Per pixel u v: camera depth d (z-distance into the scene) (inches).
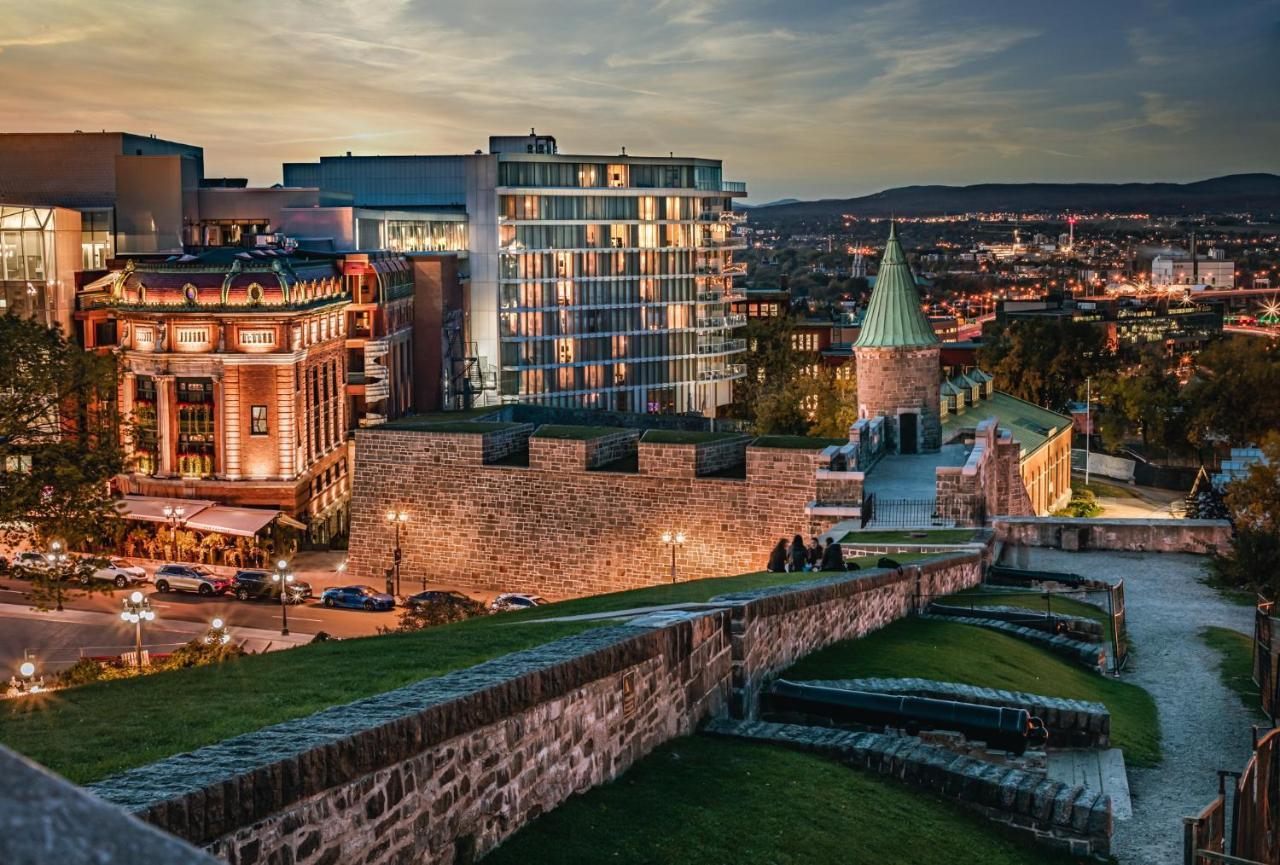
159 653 3181.6
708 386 7559.1
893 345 3555.6
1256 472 2501.2
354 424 5285.4
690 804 740.0
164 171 5679.1
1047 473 5093.5
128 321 4512.8
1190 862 722.2
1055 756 1178.6
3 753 134.2
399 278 5659.5
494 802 618.5
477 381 6545.3
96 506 2255.2
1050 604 1873.8
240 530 4111.7
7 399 2228.1
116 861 130.3
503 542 3398.1
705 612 976.3
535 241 6820.9
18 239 4783.5
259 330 4411.9
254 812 450.0
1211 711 1414.9
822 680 1111.6
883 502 2888.8
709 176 7490.2
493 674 661.3
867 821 788.6
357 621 3410.4
